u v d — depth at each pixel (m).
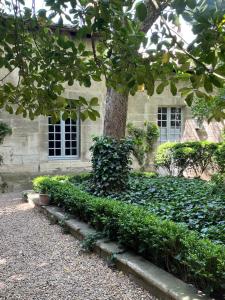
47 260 4.28
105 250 4.04
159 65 2.05
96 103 2.49
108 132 7.80
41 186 7.07
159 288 2.99
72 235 5.19
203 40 1.67
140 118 11.32
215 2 1.52
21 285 3.61
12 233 5.47
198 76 1.94
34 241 5.04
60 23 1.96
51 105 2.56
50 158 10.30
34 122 9.83
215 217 4.67
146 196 6.48
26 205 7.49
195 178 9.12
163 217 4.82
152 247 3.43
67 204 5.78
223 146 8.77
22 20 2.17
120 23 1.89
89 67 2.31
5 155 9.51
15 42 2.23
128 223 3.82
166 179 8.55
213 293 2.75
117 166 6.69
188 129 11.40
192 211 4.99
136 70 2.02
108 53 2.12
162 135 12.02
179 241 3.15
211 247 2.94
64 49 2.21
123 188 6.81
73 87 10.05
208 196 6.14
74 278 3.70
